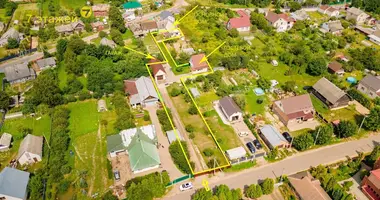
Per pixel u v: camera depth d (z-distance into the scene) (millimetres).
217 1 141125
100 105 77812
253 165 63219
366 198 55906
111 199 54844
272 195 56594
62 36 112812
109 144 65188
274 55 99625
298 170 61719
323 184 56531
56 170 60781
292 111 73062
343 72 90688
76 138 69875
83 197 57031
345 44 103875
